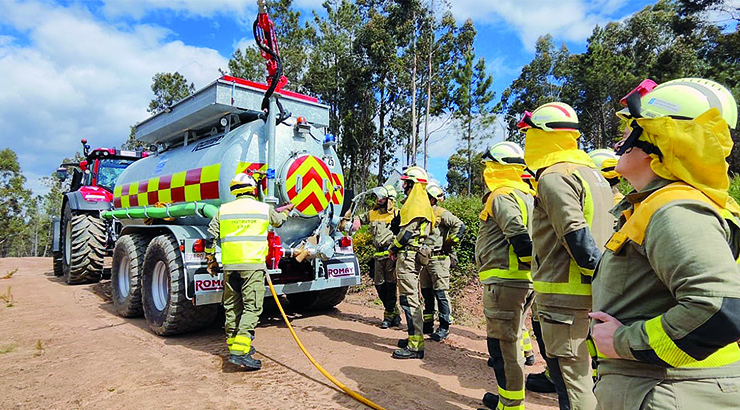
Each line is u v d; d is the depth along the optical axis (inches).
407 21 1210.6
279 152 234.8
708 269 50.8
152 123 285.3
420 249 193.6
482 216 138.6
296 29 1347.2
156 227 238.4
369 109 1325.0
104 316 268.2
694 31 1251.2
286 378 167.6
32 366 178.7
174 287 210.1
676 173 58.7
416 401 148.2
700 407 54.1
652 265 57.1
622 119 70.8
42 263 618.5
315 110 261.4
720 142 56.4
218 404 143.5
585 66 1489.9
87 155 429.7
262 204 193.8
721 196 56.2
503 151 138.9
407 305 195.2
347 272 261.9
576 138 112.7
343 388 155.4
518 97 1850.4
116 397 148.6
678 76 1227.2
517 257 128.1
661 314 58.1
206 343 212.7
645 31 1583.4
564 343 102.8
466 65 1320.1
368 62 1251.2
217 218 193.2
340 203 261.7
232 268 182.2
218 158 228.1
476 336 239.5
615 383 61.7
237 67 1338.6
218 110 239.1
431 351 208.1
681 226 53.6
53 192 2450.8
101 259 376.5
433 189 230.4
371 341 222.5
